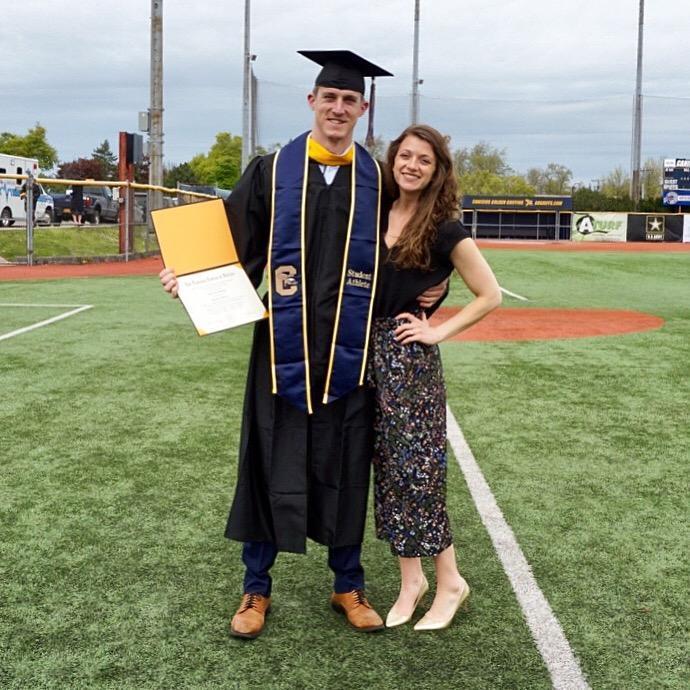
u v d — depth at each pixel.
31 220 17.88
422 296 2.84
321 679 2.67
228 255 2.86
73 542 3.74
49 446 5.13
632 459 5.00
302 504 2.82
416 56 37.00
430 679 2.67
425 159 2.74
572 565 3.55
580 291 15.04
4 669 2.72
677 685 2.66
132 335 9.02
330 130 2.75
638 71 39.53
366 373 2.85
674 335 9.73
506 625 3.03
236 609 3.14
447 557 3.01
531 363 7.91
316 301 2.77
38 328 9.41
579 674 2.71
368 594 3.29
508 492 4.42
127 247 19.81
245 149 29.03
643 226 32.84
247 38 28.33
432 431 2.88
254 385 2.88
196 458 4.91
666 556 3.65
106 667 2.73
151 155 22.72
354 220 2.76
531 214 33.00
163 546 3.70
